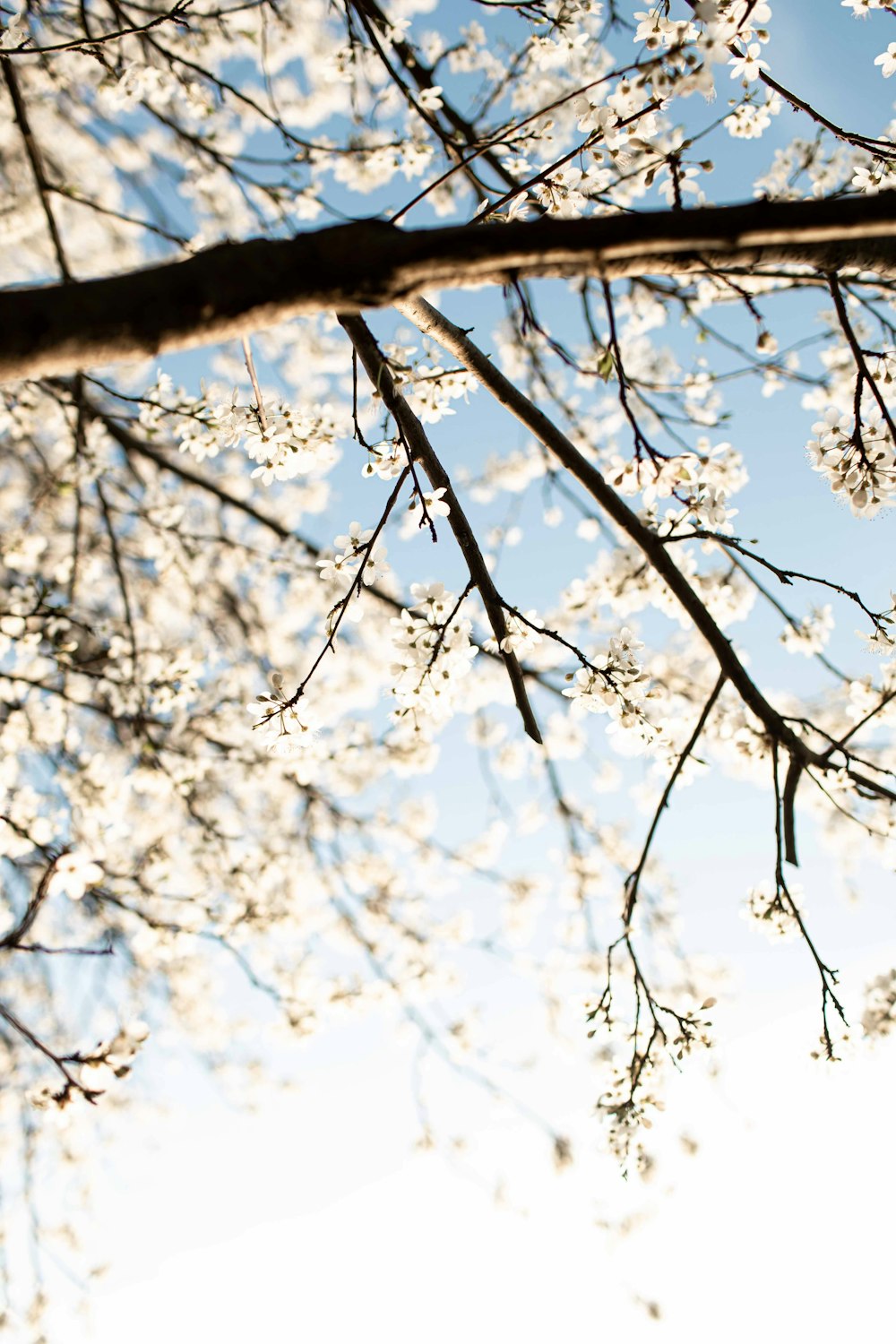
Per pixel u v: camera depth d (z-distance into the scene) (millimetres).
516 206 3070
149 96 4262
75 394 4691
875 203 1518
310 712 2537
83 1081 2459
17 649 4238
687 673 6176
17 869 5191
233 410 2705
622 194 3314
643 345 5637
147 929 4438
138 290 1482
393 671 2580
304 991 6457
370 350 2430
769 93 3205
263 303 1533
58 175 6195
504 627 2596
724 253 1870
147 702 5031
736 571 4000
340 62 4457
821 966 2936
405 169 4434
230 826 7242
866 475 2482
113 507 6246
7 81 3969
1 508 7078
